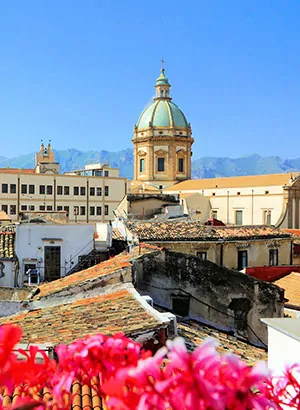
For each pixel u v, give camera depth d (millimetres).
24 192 82188
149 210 57781
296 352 10625
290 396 5855
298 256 45562
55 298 20391
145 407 4211
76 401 9781
